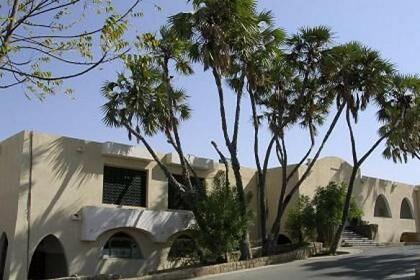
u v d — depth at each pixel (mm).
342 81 27859
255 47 23719
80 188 25203
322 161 36562
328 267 22234
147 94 25578
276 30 24781
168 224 27781
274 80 27094
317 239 30016
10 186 24078
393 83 29984
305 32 26656
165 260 27703
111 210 25828
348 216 30891
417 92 30359
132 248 27078
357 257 25812
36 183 23766
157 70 25500
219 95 24453
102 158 26250
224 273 22062
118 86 25672
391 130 30344
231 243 23188
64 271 25047
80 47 9344
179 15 22797
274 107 28797
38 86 9453
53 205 24125
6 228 23688
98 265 25234
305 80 26984
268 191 35969
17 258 22719
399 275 19188
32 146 23953
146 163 27969
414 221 44969
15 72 9141
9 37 8688
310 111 29469
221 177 26531
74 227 24688
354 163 28984
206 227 23250
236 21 22469
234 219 23234
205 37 22203
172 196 29172
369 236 36469
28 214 23312
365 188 40094
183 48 23859
